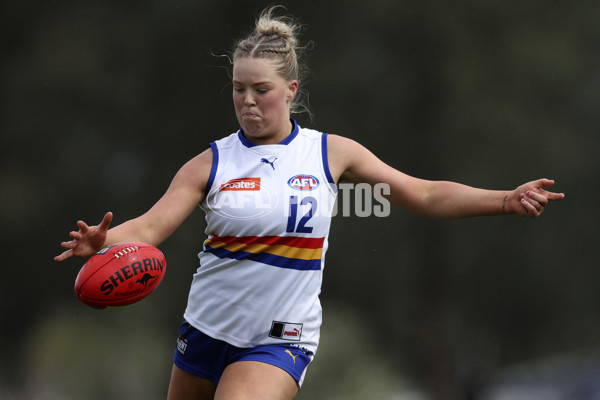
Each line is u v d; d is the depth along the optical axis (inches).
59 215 2898.6
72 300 2920.8
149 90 2881.4
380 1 2768.2
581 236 2952.8
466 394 2642.7
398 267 2787.9
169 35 2847.0
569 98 2886.3
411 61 2780.5
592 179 2901.1
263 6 2795.3
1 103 2886.3
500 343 2994.6
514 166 2815.0
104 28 2878.9
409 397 2696.9
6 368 2871.6
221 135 2864.2
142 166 2903.5
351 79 2751.0
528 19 2851.9
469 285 2898.6
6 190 2876.5
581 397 2342.5
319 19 2773.1
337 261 2797.7
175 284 2751.0
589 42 2901.1
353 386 2642.7
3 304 2913.4
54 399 2758.4
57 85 2869.1
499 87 2832.2
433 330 2770.7
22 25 2869.1
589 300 3014.3
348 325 2790.4
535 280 2947.8
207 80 2851.9
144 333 2795.3
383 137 2773.1
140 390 2723.9
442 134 2783.0
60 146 2886.3
